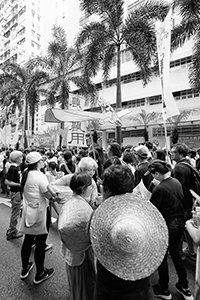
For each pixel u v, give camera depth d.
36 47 45.97
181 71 20.62
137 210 1.37
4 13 50.59
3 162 8.16
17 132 12.62
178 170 3.16
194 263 3.14
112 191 1.48
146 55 11.74
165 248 1.35
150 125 21.42
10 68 20.23
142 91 23.41
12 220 4.11
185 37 11.36
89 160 2.95
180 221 2.45
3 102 21.23
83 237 1.76
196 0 10.09
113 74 25.83
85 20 33.50
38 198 2.75
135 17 11.79
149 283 1.39
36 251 2.72
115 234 1.28
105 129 25.34
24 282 2.73
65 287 2.62
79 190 1.97
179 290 2.46
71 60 17.95
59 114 5.08
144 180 3.43
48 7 46.12
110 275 1.35
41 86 20.09
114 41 12.53
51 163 5.39
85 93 16.75
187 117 18.64
